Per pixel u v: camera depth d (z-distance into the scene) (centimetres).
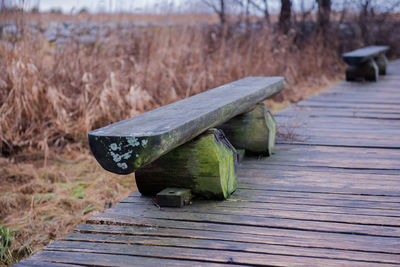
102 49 646
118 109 529
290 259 208
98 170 456
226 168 292
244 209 272
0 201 370
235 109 323
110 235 239
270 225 247
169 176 289
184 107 295
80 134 519
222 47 761
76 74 564
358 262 204
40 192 403
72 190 407
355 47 1194
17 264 208
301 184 319
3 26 525
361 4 1261
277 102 742
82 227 250
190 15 809
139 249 222
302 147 427
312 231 239
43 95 519
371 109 607
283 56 866
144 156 214
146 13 720
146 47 693
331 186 313
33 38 557
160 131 221
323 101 682
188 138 255
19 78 493
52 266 206
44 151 485
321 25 1092
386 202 279
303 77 918
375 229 240
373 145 424
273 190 308
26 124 506
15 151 489
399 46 1383
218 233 238
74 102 547
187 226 248
